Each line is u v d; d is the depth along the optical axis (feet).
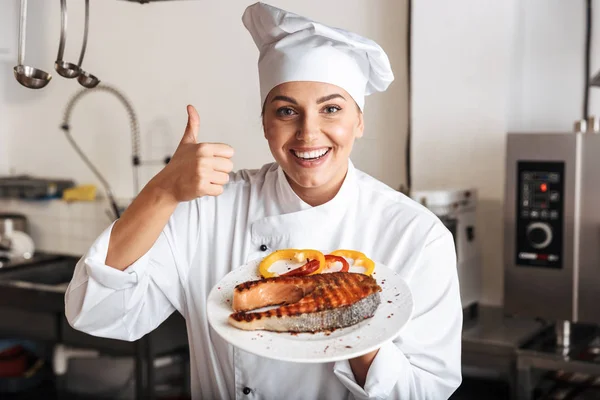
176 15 10.15
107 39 11.12
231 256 4.51
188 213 4.60
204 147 3.54
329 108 3.92
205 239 4.60
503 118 8.23
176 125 10.68
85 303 3.95
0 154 12.91
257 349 3.03
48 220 12.12
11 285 9.64
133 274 3.92
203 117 9.98
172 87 10.51
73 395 10.44
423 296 4.10
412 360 3.91
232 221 4.60
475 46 8.30
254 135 7.30
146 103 10.96
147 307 4.40
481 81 8.30
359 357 3.67
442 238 4.24
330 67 3.87
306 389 4.17
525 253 7.22
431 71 8.56
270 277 3.66
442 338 4.06
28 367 11.03
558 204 6.98
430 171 8.68
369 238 4.30
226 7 9.43
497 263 8.49
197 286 4.53
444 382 4.01
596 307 6.91
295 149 3.91
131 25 10.79
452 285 4.19
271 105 3.96
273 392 4.24
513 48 8.23
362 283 3.45
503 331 7.40
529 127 8.45
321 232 4.34
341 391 4.10
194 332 4.55
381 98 9.01
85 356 10.30
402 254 4.20
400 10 8.74
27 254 11.55
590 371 6.48
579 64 8.11
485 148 8.36
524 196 7.15
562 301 7.07
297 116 3.92
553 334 7.45
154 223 3.76
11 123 12.76
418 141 8.72
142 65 10.84
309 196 4.37
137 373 8.83
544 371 7.34
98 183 11.89
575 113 8.20
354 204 4.39
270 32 3.97
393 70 8.89
